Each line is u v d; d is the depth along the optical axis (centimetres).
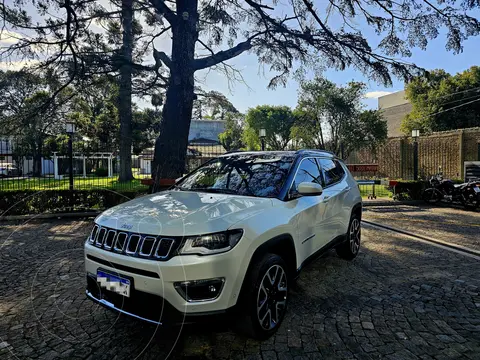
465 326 308
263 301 275
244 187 356
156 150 841
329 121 1738
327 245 411
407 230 729
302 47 893
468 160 1535
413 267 480
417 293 385
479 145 1500
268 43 884
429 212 986
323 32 860
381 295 379
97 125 2220
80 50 852
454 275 445
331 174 470
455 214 947
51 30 779
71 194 896
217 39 826
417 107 2627
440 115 2441
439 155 1669
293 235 316
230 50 882
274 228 285
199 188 380
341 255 507
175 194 348
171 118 829
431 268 475
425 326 308
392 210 1030
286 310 323
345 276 441
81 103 1038
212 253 238
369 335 292
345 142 1717
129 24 921
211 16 785
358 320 320
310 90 1734
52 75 833
